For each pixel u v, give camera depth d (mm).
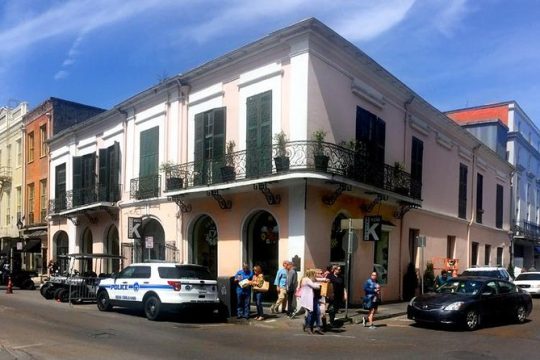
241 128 17766
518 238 38375
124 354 9219
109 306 16266
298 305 15352
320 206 16438
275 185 16438
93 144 26500
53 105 31078
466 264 28469
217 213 18594
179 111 20312
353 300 17906
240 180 16531
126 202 23094
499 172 35156
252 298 17453
